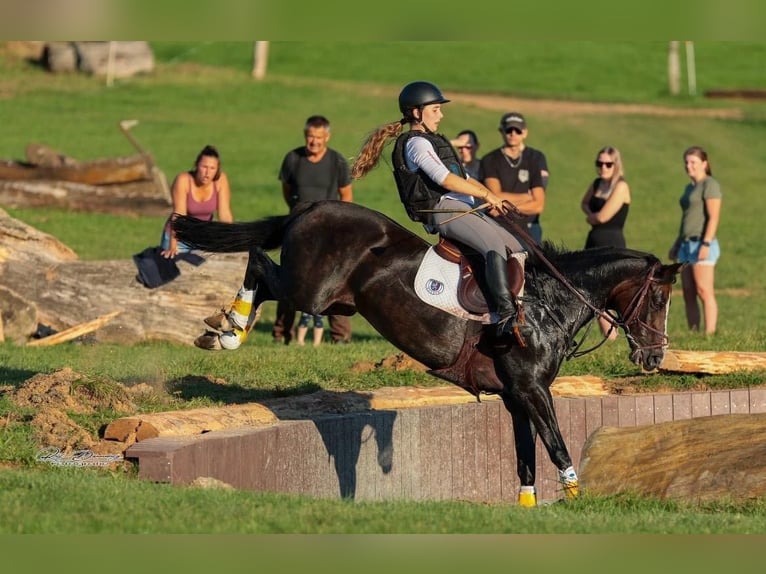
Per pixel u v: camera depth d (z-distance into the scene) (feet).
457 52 217.77
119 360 51.62
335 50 214.07
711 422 39.88
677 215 125.59
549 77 204.64
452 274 36.29
